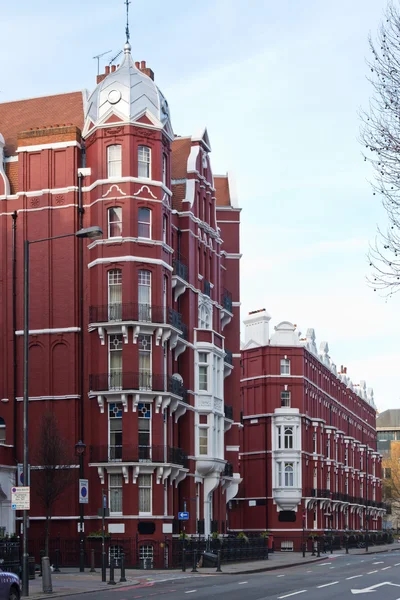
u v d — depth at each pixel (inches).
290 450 3919.8
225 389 2903.5
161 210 2326.5
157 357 2283.5
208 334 2605.8
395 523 7052.2
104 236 2285.9
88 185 2351.1
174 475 2315.5
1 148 2421.3
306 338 4313.5
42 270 2348.7
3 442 2316.7
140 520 2213.3
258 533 3641.7
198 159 2682.1
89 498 2247.8
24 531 1373.0
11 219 2380.7
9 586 1127.6
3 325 2357.3
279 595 1301.7
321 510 4160.9
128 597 1296.8
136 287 2269.9
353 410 5319.9
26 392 1435.8
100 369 2261.3
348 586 1503.4
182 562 2142.0
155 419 2268.7
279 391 3986.2
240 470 4023.1
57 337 2319.1
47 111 2605.8
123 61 2401.6
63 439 2169.0
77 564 2199.8
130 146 2298.2
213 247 2787.9
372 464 5807.1
